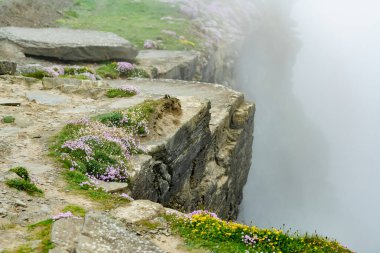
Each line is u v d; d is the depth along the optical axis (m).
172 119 19.36
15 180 12.33
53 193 12.63
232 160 27.47
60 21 45.22
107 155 15.44
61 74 29.41
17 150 15.33
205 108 21.69
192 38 47.81
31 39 33.97
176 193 20.03
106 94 23.39
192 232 11.24
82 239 9.62
